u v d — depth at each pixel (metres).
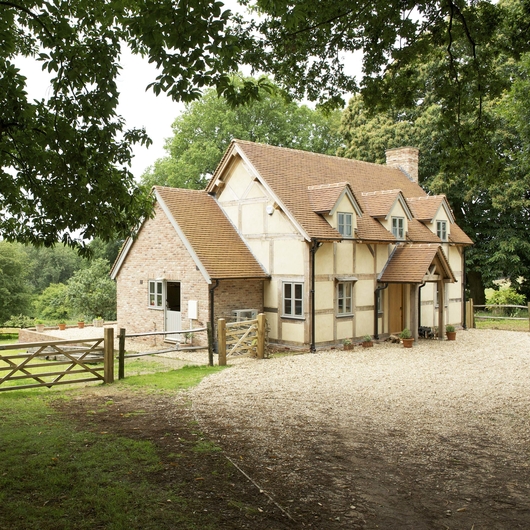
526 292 34.16
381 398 11.58
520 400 11.45
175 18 6.53
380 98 11.68
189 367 15.49
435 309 25.44
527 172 28.28
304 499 6.30
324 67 11.62
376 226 22.41
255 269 20.66
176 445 7.88
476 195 30.50
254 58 10.78
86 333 25.44
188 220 21.03
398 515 6.00
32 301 47.84
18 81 8.66
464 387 12.85
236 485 6.53
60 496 5.94
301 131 39.94
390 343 21.64
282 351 19.98
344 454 7.88
